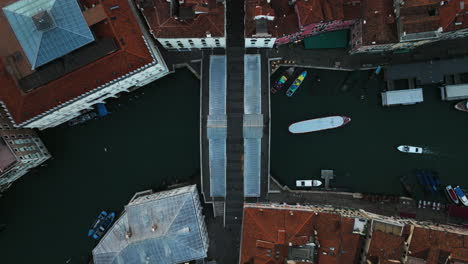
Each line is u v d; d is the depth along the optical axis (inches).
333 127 3690.9
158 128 3809.1
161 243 3184.1
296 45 3678.6
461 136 3722.9
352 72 3710.6
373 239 3122.5
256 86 3577.8
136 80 3356.3
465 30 3257.9
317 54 3698.3
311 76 3740.2
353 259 3235.7
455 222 3663.9
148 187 3804.1
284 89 3762.3
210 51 3666.3
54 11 2785.4
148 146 3821.4
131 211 3326.8
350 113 3762.3
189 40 3314.5
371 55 3688.5
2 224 3772.1
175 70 3759.8
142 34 3068.4
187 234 3228.3
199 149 3799.2
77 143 3794.3
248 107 3567.9
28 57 2849.4
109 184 3816.4
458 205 3651.6
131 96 3772.1
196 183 3772.1
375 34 3208.7
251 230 3176.7
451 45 3671.3
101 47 2819.9
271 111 3764.8
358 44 3378.4
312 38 3627.0
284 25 3253.0
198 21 3127.5
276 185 3725.4
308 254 3117.6
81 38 2807.6
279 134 3779.5
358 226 3243.1
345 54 3695.9
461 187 3698.3
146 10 3134.8
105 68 2903.5
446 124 3730.3
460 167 3713.1
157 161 3818.9
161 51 3663.9
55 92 2925.7
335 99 3757.4
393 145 3762.3
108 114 3789.4
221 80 3595.0
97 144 3804.1
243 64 3661.4
